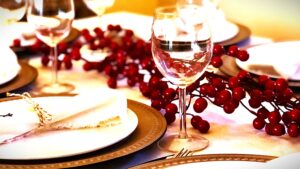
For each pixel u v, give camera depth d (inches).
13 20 43.8
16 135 29.5
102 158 27.2
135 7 86.8
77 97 32.8
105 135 29.6
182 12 42.9
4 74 40.6
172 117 34.2
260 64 42.1
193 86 33.9
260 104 32.8
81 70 47.6
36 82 43.9
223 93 33.3
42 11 41.6
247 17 75.6
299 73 39.5
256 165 22.5
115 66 45.2
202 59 29.6
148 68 39.3
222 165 24.7
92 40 49.8
